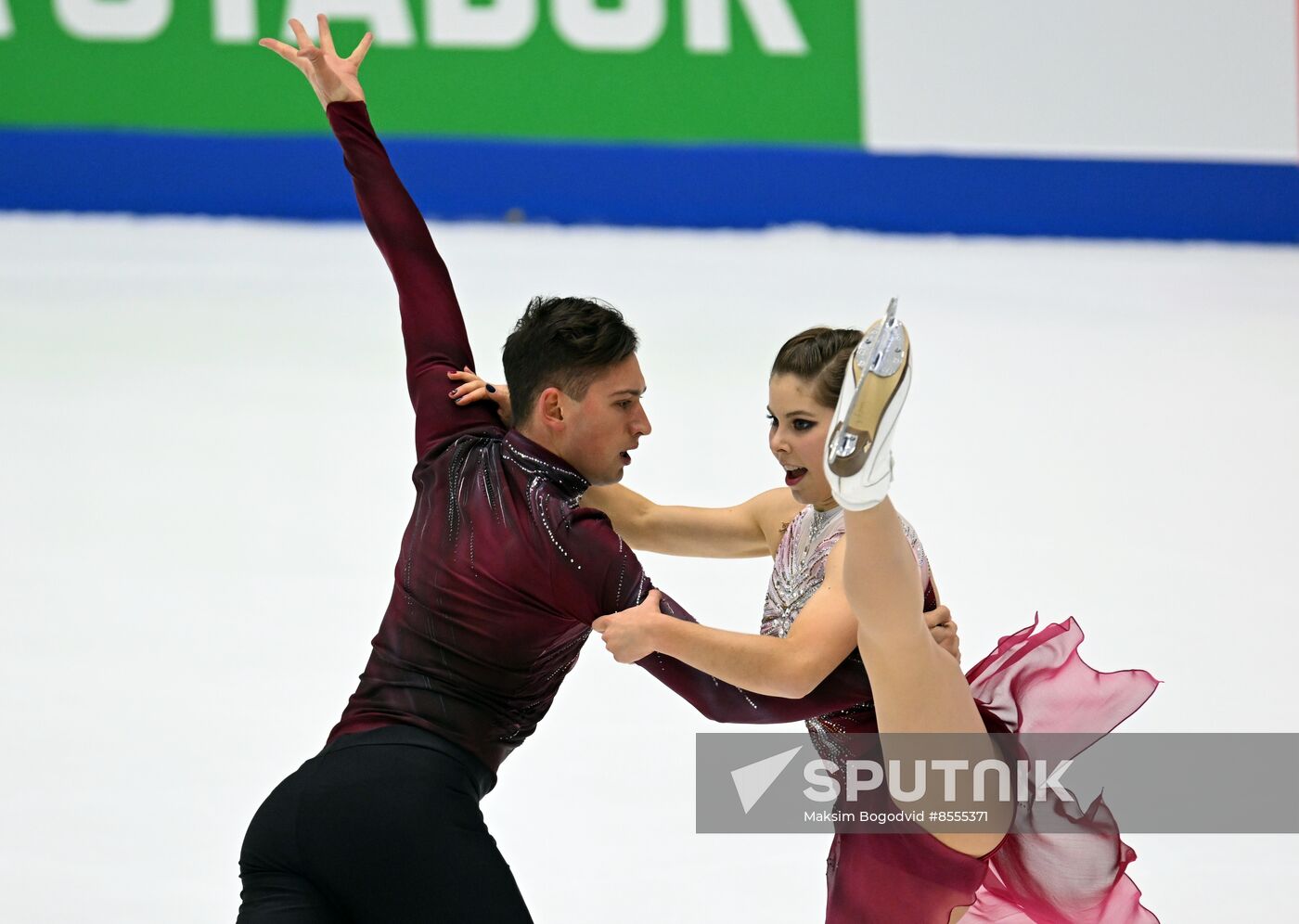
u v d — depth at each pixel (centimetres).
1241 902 1155
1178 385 2411
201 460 1950
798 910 1119
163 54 2819
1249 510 1969
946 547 1806
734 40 2988
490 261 2756
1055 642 966
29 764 1278
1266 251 3155
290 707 1384
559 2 2930
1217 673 1530
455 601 841
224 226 2861
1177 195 3142
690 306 2612
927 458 2094
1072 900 933
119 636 1503
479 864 796
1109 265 3008
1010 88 3075
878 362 734
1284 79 3128
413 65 2894
